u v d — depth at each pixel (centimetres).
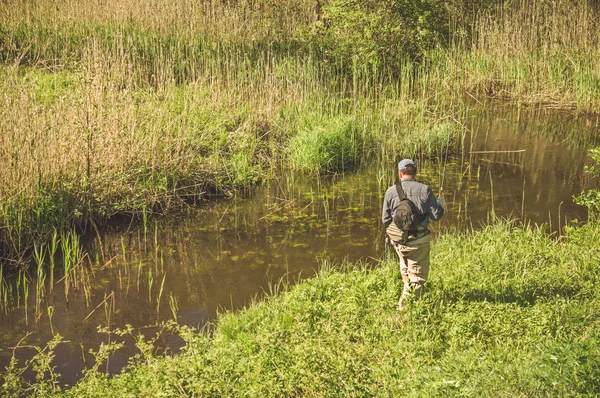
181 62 1650
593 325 620
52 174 1010
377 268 853
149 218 1055
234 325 701
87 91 1210
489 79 1820
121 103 1212
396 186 672
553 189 1160
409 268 685
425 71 1864
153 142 1142
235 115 1356
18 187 951
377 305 687
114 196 1062
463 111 1634
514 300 694
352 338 628
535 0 2033
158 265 899
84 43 1694
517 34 1894
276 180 1216
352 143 1312
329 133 1283
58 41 1706
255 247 952
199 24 1900
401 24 1886
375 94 1661
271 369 574
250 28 1933
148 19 1858
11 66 1348
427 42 1894
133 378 582
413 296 671
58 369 668
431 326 641
